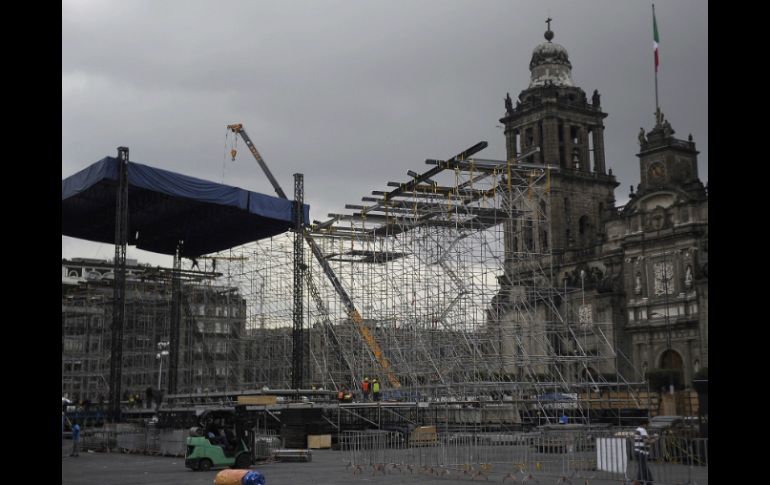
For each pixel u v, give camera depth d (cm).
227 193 7419
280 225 8544
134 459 5044
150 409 7775
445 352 7488
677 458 3769
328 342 9575
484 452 3994
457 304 7488
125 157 6688
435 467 3797
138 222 8856
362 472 3938
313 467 4297
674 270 10300
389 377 8100
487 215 7688
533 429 6444
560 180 12306
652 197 10719
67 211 8400
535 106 12588
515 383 6744
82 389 11950
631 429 4725
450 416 6956
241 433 4247
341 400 6372
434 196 7781
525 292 8644
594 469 3709
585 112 12875
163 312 11494
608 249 11406
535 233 8306
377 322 8925
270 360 10069
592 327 9731
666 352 10319
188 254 9975
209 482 3525
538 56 13212
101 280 11938
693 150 10900
